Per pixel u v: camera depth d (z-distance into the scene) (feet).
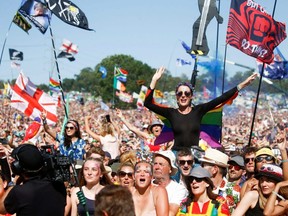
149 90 29.27
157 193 21.62
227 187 26.63
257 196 22.72
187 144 28.19
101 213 14.38
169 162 23.72
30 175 18.35
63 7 41.60
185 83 28.53
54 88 89.51
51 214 18.22
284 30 36.35
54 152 19.08
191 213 22.24
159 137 30.40
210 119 29.71
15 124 96.02
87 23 41.81
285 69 47.52
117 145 43.06
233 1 35.53
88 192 23.02
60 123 104.88
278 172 22.45
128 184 23.58
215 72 43.91
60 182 18.66
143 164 21.71
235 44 35.42
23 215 18.01
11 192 18.21
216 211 22.03
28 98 46.75
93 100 394.93
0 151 23.09
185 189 23.65
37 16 44.34
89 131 43.34
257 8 35.73
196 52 32.68
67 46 73.72
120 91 125.08
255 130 109.19
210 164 25.81
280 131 30.94
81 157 34.42
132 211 14.44
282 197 22.36
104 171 23.63
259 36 35.63
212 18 32.60
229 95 28.84
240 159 28.19
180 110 28.73
